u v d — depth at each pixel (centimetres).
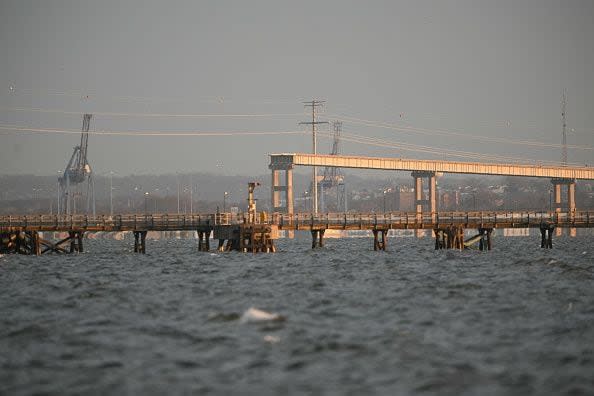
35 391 12938
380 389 12912
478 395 12631
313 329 16875
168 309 19488
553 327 17012
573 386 12988
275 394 12712
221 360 14500
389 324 17375
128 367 14125
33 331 16838
